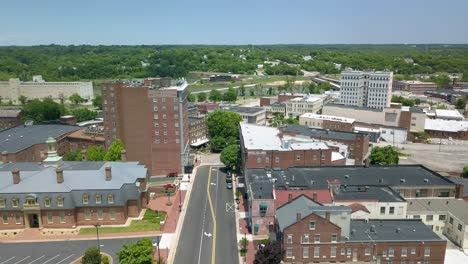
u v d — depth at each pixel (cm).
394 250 8188
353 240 8200
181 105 14512
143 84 15388
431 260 8219
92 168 11094
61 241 9588
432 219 9875
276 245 7981
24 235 9869
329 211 8138
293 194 9881
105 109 15912
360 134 16512
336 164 13238
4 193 10012
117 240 9631
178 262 8625
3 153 12438
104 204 10300
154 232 10056
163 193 12850
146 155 14775
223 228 10344
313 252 8225
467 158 18638
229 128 19100
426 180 11038
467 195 10856
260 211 9862
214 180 14338
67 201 10056
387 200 9694
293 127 18400
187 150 15962
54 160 11488
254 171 11869
